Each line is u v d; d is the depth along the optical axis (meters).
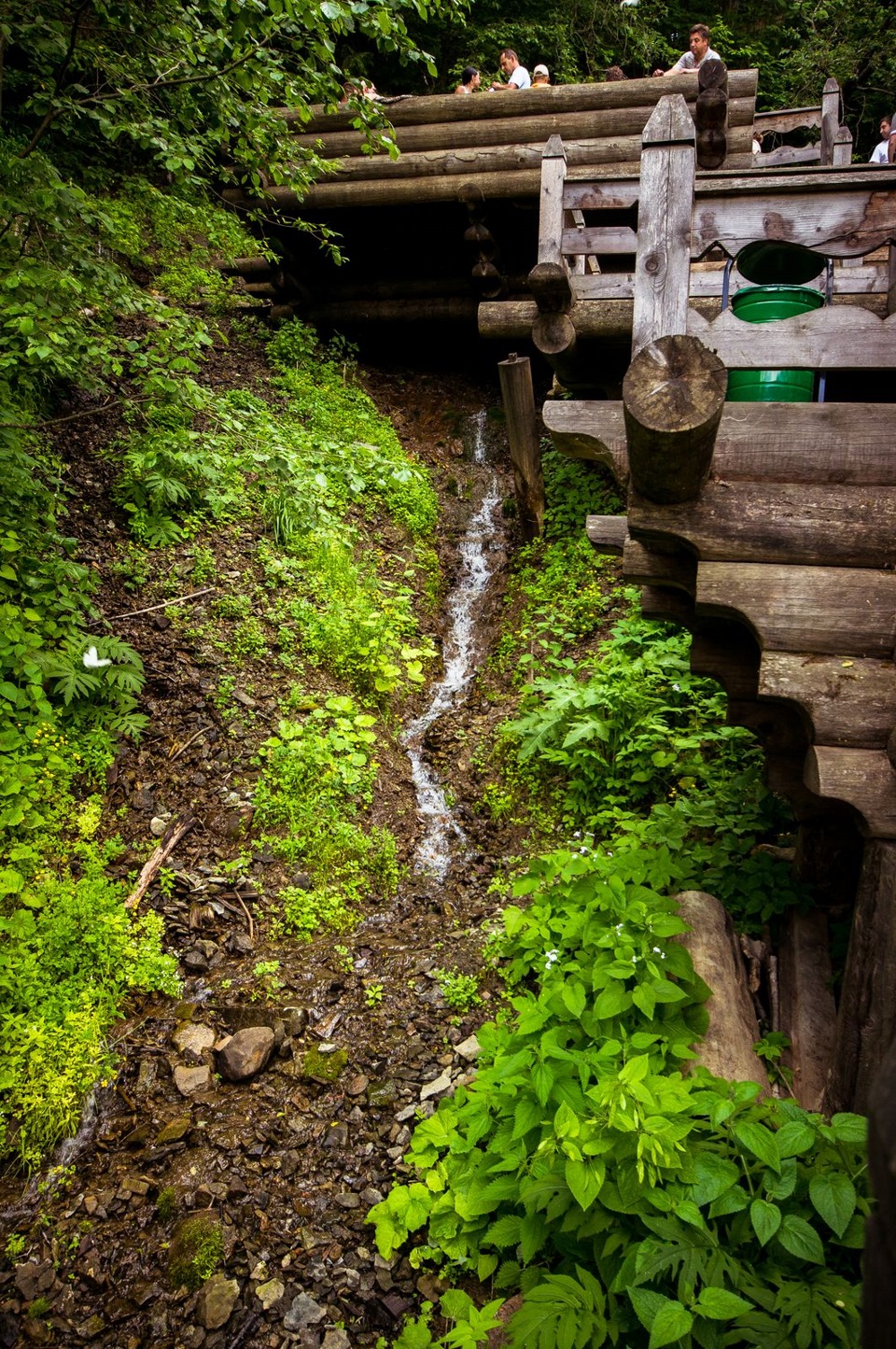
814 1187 1.93
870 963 2.37
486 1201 2.43
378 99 8.51
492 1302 2.22
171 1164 2.89
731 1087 2.37
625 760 4.71
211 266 9.37
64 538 5.08
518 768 5.09
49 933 3.51
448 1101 2.89
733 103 7.18
